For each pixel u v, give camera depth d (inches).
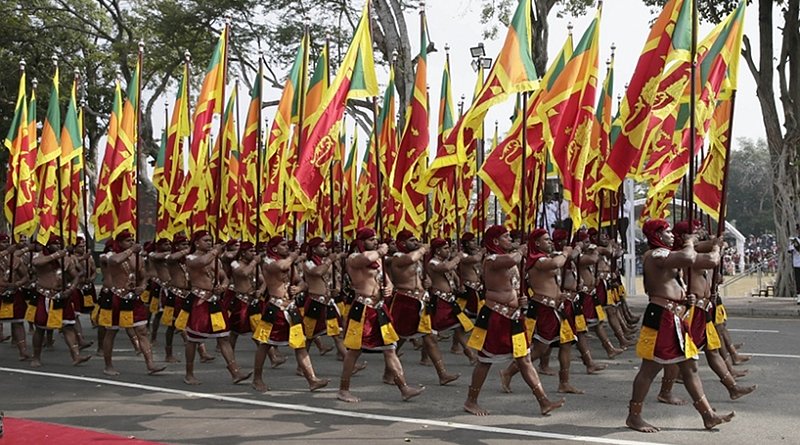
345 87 426.9
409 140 460.4
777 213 931.3
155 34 1245.7
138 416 337.4
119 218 511.2
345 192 663.1
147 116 1251.8
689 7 383.6
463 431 303.4
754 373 420.8
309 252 453.4
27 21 1310.3
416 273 415.8
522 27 370.3
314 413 340.8
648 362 295.6
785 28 910.4
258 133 469.4
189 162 523.8
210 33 1139.9
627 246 978.7
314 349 561.6
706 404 299.3
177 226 537.6
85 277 569.3
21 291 521.0
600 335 484.4
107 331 450.0
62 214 520.7
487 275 330.3
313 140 418.9
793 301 855.7
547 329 378.6
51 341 572.7
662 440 285.4
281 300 391.9
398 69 920.9
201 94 530.0
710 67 402.9
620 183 398.3
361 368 461.4
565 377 378.0
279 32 1080.2
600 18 382.0
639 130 390.6
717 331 382.9
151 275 580.7
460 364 482.6
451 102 573.3
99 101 1322.6
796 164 892.0
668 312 292.2
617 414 329.4
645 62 392.2
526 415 330.6
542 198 490.0
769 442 281.6
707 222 511.2
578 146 379.6
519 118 375.9
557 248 424.5
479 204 590.9
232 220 565.0
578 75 381.1
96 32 1355.8
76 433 304.8
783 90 922.7
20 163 553.3
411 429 308.5
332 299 463.8
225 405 359.9
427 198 558.6
